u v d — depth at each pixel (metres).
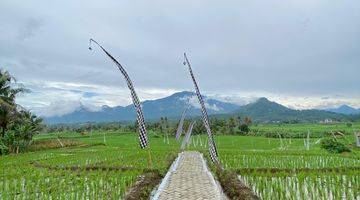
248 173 29.69
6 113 65.12
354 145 71.75
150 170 30.98
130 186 24.81
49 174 28.97
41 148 75.31
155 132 128.25
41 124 79.56
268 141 98.69
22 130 67.75
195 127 115.62
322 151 61.00
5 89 65.00
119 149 68.12
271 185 22.45
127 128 151.50
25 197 21.28
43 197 21.31
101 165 36.62
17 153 65.25
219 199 20.91
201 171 33.91
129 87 28.00
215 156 29.03
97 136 124.62
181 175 30.66
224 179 25.47
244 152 56.34
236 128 134.62
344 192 22.36
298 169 31.42
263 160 44.62
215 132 126.94
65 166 36.22
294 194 20.88
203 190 23.48
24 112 71.44
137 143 95.31
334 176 25.41
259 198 20.06
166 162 39.31
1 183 26.16
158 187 25.58
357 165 38.69
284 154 52.28
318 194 21.88
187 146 73.31
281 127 165.62
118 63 27.23
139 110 28.11
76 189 22.47
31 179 26.91
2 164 40.72
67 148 77.56
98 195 22.20
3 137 64.56
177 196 21.58
